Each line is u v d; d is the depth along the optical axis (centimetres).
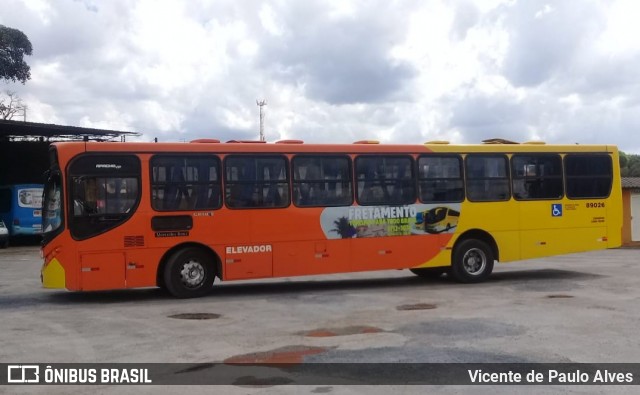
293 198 1243
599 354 732
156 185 1159
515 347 766
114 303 1136
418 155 1342
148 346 791
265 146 1233
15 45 3303
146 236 1145
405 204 1326
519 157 1420
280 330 884
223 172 1200
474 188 1383
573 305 1070
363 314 1007
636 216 2702
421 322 930
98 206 1125
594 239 1463
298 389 607
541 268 1720
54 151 1149
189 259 1178
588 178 1472
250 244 1209
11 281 1502
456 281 1392
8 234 2730
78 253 1108
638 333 842
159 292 1282
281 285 1401
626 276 1507
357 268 1281
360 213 1288
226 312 1034
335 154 1280
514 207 1408
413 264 1327
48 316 1004
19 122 2983
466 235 1386
